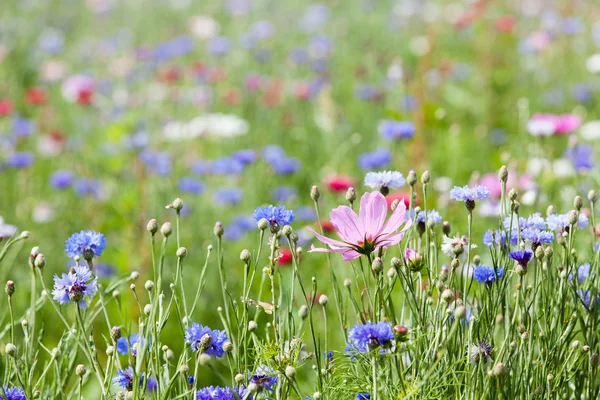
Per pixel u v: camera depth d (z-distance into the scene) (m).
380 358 2.65
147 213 6.58
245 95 10.20
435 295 3.21
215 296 5.62
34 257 3.00
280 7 14.85
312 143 8.79
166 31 13.91
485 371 2.71
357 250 2.77
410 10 13.25
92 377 4.36
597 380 3.20
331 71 11.08
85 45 13.35
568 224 3.25
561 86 10.28
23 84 11.25
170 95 10.01
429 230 2.97
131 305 5.21
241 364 2.87
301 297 4.81
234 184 7.66
